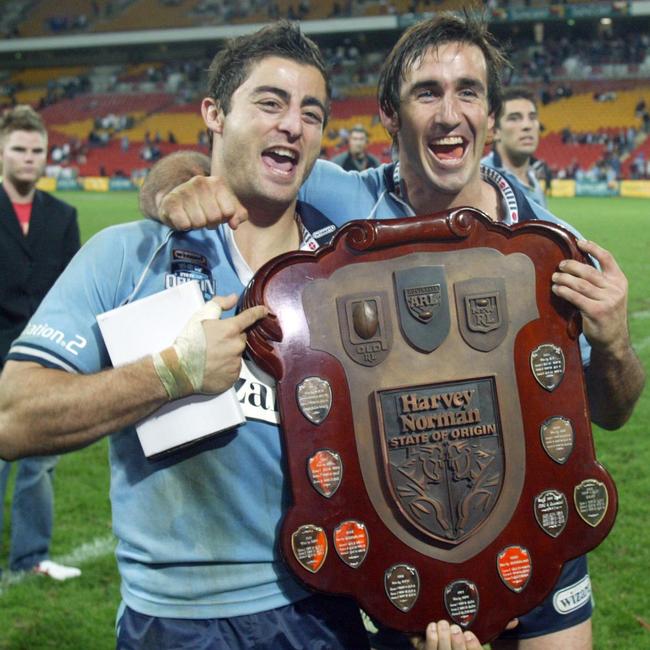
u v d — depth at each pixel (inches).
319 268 73.2
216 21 1791.3
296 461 71.4
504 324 73.7
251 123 74.4
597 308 73.0
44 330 73.7
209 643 75.0
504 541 72.6
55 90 1860.2
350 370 72.5
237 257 79.2
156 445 72.6
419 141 91.3
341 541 71.4
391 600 71.8
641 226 730.8
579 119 1435.8
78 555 169.3
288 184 76.4
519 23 1611.7
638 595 150.7
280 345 72.2
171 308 72.0
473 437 72.8
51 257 162.9
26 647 136.7
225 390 71.6
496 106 95.9
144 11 1856.5
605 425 87.8
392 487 71.4
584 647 95.3
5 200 159.8
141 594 77.0
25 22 1908.2
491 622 72.8
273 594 76.2
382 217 96.7
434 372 72.9
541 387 73.9
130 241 77.7
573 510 73.6
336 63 1722.4
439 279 73.3
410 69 89.7
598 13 1508.4
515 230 74.5
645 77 1510.8
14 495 161.0
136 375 69.0
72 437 70.1
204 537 75.7
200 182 73.3
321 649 77.7
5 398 71.7
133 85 1811.0
